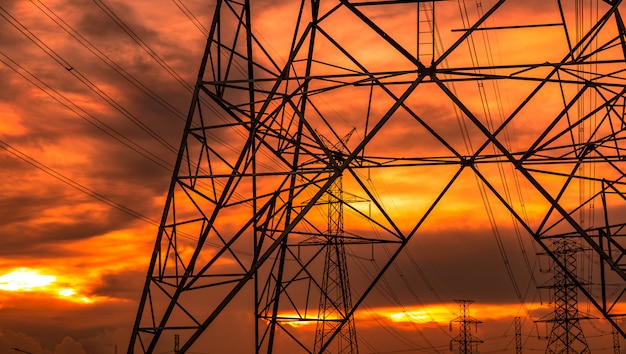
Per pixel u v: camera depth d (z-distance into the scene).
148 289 25.83
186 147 26.88
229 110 27.70
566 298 75.38
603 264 31.88
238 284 24.20
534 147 27.81
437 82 24.92
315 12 28.88
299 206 35.00
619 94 26.98
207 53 26.91
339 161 30.17
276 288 37.75
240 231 26.77
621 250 31.61
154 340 25.45
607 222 31.53
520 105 27.78
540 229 30.64
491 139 24.77
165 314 25.67
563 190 30.16
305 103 31.03
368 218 31.56
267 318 37.84
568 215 23.98
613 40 26.77
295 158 32.19
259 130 28.09
